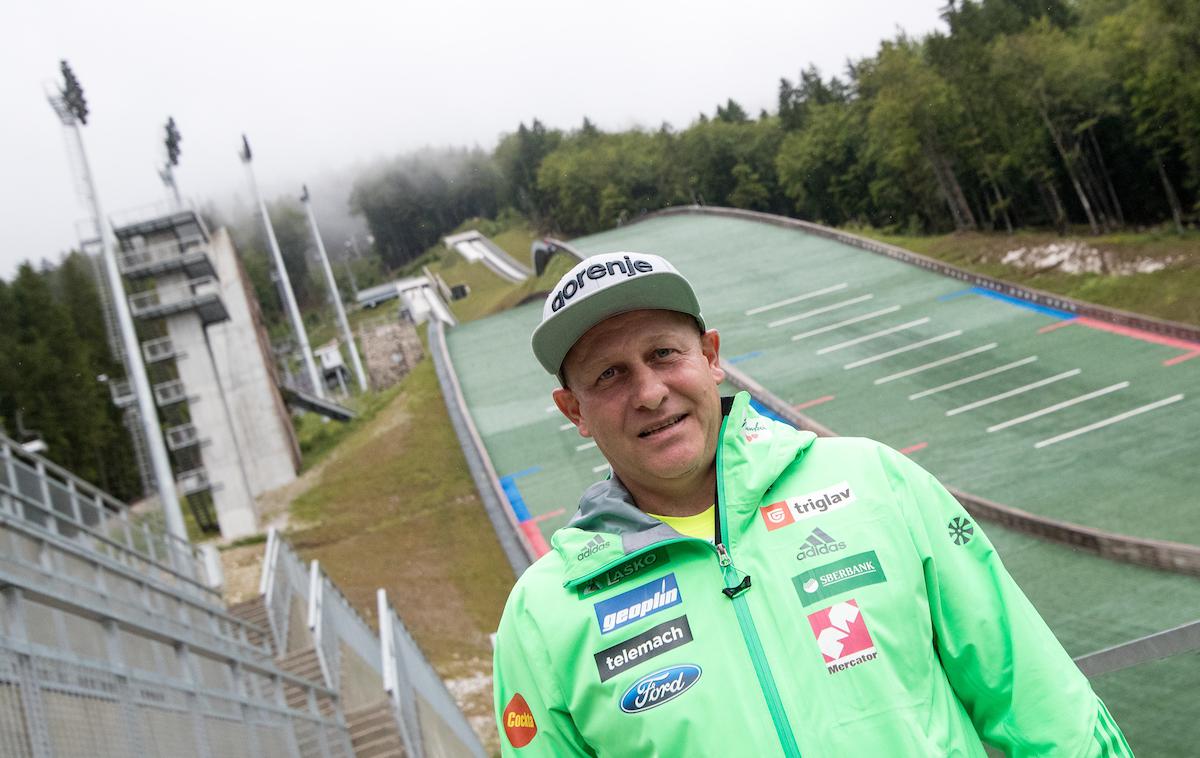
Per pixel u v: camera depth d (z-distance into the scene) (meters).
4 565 8.01
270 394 78.31
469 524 57.16
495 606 48.56
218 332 82.00
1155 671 3.59
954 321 63.72
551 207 166.62
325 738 11.49
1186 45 71.62
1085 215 85.94
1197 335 52.62
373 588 52.94
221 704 7.80
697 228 99.38
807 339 66.31
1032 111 84.25
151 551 17.05
